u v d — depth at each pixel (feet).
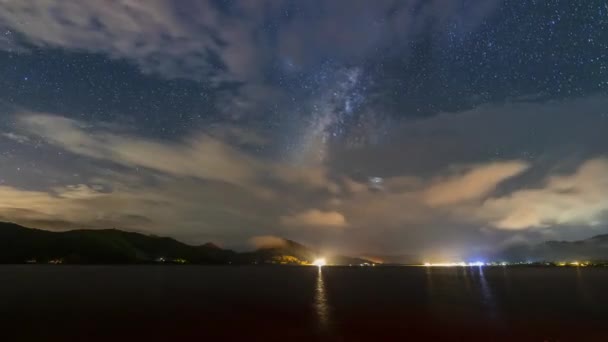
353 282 395.55
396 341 111.14
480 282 381.19
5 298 208.03
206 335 117.70
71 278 374.84
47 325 131.03
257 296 240.12
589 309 175.94
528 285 335.06
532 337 114.62
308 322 142.82
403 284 359.25
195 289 282.56
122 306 182.70
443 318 152.66
